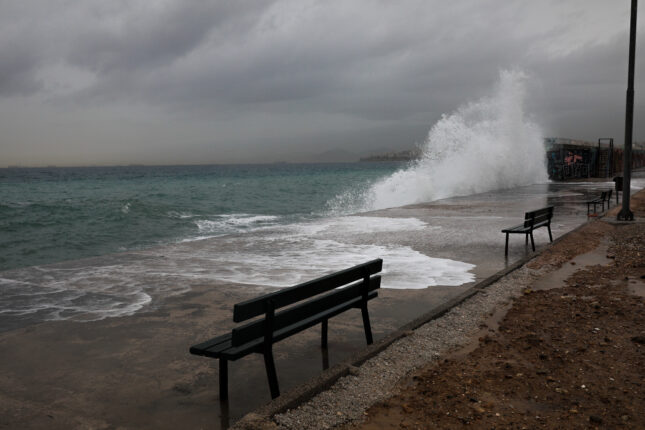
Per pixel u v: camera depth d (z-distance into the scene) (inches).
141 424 110.4
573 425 105.9
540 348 151.9
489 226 448.8
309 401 118.5
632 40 446.9
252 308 114.9
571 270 263.7
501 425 106.5
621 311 186.7
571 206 634.2
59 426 109.1
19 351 153.6
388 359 144.8
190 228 655.8
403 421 109.0
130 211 850.8
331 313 145.4
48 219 757.9
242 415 115.0
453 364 141.1
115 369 140.7
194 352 117.4
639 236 368.5
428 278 252.8
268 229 434.6
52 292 222.2
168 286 233.1
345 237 387.5
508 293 219.1
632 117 458.6
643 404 114.4
